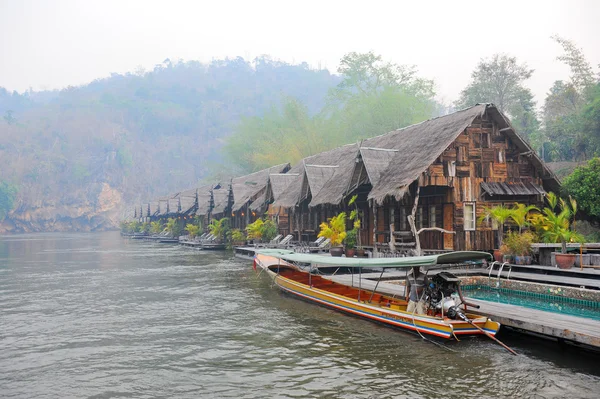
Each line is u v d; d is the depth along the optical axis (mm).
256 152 81000
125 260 34062
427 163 19672
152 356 9906
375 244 22312
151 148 169250
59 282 21953
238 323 12883
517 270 18078
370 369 8844
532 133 48656
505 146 21609
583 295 13453
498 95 59656
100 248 50688
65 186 140875
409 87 70312
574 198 21375
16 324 13109
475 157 21078
